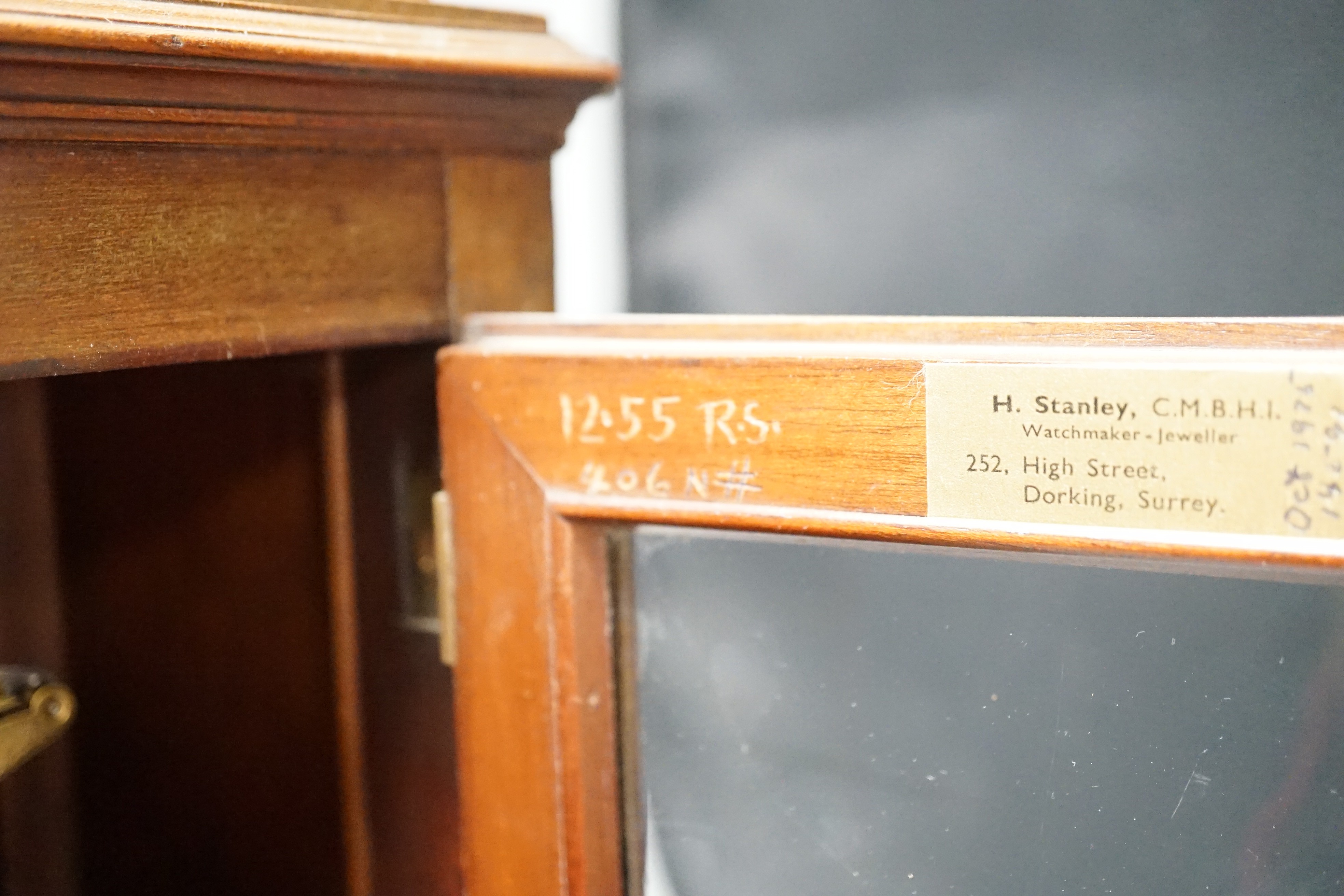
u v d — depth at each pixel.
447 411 0.59
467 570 0.60
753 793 0.59
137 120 0.49
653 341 0.54
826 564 0.55
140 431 0.82
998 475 0.47
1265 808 0.48
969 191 0.87
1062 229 0.84
